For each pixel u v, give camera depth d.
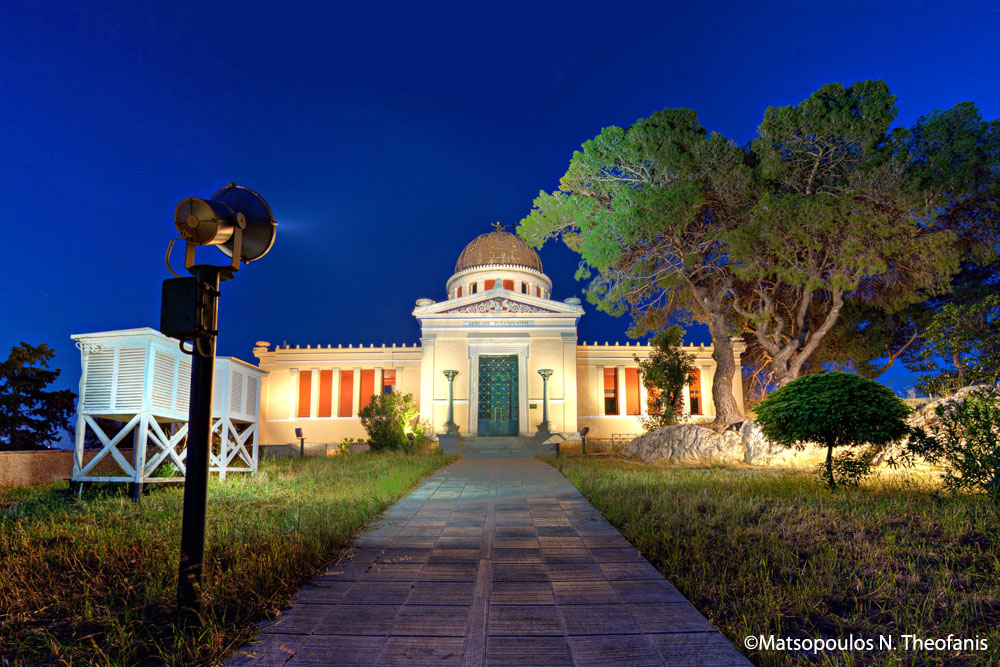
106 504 9.73
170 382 11.56
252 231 5.10
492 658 4.18
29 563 6.04
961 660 4.15
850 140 20.61
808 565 6.20
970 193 21.22
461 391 31.34
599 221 23.28
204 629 4.40
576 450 29.94
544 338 31.83
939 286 22.14
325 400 33.03
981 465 8.88
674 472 15.37
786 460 18.47
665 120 21.95
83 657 4.06
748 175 21.14
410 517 9.46
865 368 28.92
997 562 5.87
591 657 4.21
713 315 23.86
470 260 38.66
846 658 4.07
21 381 19.22
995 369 12.99
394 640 4.48
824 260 22.30
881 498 9.67
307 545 6.80
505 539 7.85
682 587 5.74
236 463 16.38
